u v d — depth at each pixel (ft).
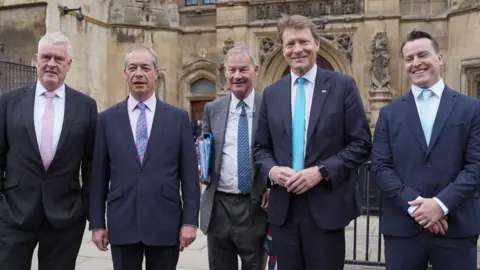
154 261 13.89
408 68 13.15
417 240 12.50
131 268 13.70
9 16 55.01
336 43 61.41
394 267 12.75
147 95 14.25
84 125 14.70
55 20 54.90
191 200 14.11
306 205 12.99
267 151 14.05
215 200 15.92
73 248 14.60
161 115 14.26
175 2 69.00
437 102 12.94
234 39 64.59
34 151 13.87
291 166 13.15
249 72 15.61
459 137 12.34
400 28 59.77
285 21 13.53
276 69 64.80
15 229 13.79
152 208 13.47
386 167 12.99
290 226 13.23
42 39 14.32
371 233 27.55
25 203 13.75
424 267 12.73
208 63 67.41
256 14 64.80
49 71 14.11
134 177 13.58
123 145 13.79
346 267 20.11
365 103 59.52
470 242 12.33
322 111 12.98
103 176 14.14
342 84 13.19
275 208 13.38
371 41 59.26
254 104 15.90
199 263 22.56
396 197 12.42
